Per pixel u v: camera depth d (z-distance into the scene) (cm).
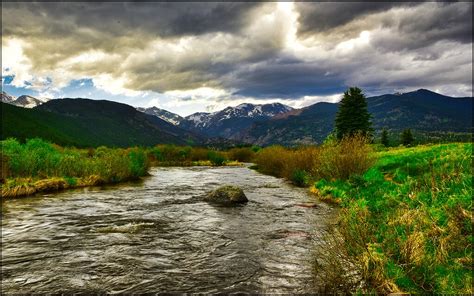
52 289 677
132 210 1500
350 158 1884
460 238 672
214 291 661
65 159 2495
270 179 2953
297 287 668
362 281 637
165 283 702
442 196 910
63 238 1046
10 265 809
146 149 6041
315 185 2038
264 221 1260
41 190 2036
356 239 739
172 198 1848
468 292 510
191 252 901
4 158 2120
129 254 889
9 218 1331
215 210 1490
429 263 614
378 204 1104
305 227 1154
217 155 5881
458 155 1309
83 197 1869
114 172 2650
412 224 784
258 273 744
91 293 659
